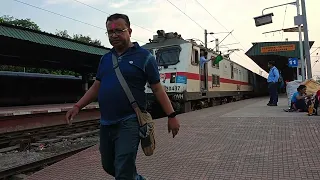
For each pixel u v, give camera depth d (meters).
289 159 5.55
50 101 23.91
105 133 3.29
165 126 10.05
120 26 3.21
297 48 29.39
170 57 15.98
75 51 17.67
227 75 23.25
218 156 6.03
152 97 14.90
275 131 7.98
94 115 18.33
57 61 19.97
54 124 15.52
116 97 3.14
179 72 15.55
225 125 9.37
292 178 4.61
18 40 14.46
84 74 24.30
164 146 7.13
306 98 11.90
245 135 7.76
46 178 5.43
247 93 31.88
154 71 3.24
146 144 3.23
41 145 10.46
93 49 19.08
